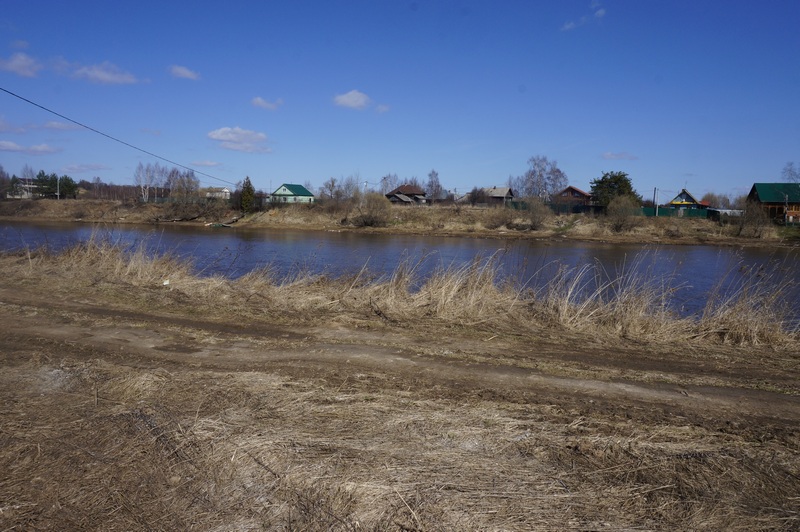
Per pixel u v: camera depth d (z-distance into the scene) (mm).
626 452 4625
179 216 58562
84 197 79312
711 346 8633
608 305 10305
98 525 3572
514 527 3543
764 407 5902
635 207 54625
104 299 10953
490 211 58469
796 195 56812
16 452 4445
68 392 5785
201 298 11258
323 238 46406
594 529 3551
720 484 4145
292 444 4570
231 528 3537
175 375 6336
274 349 7680
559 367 7129
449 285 11438
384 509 3695
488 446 4664
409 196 93062
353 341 8195
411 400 5719
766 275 11562
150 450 4500
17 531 3498
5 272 13836
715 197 97812
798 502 3938
